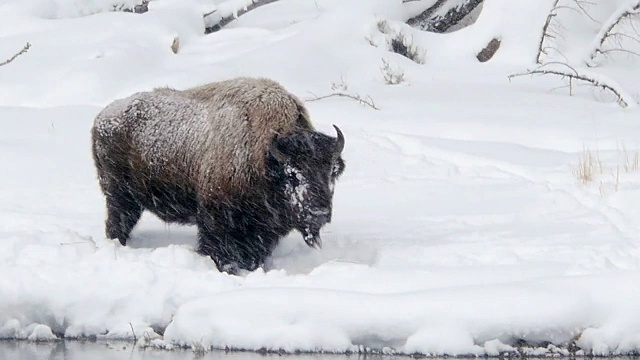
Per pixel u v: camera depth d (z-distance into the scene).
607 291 28.36
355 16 76.00
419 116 55.91
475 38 74.94
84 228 38.31
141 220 40.53
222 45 76.19
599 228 37.16
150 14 78.62
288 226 33.88
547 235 36.34
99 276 30.61
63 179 46.53
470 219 39.22
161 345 28.64
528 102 60.41
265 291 28.91
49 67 68.31
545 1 74.50
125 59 68.44
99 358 27.33
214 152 34.16
